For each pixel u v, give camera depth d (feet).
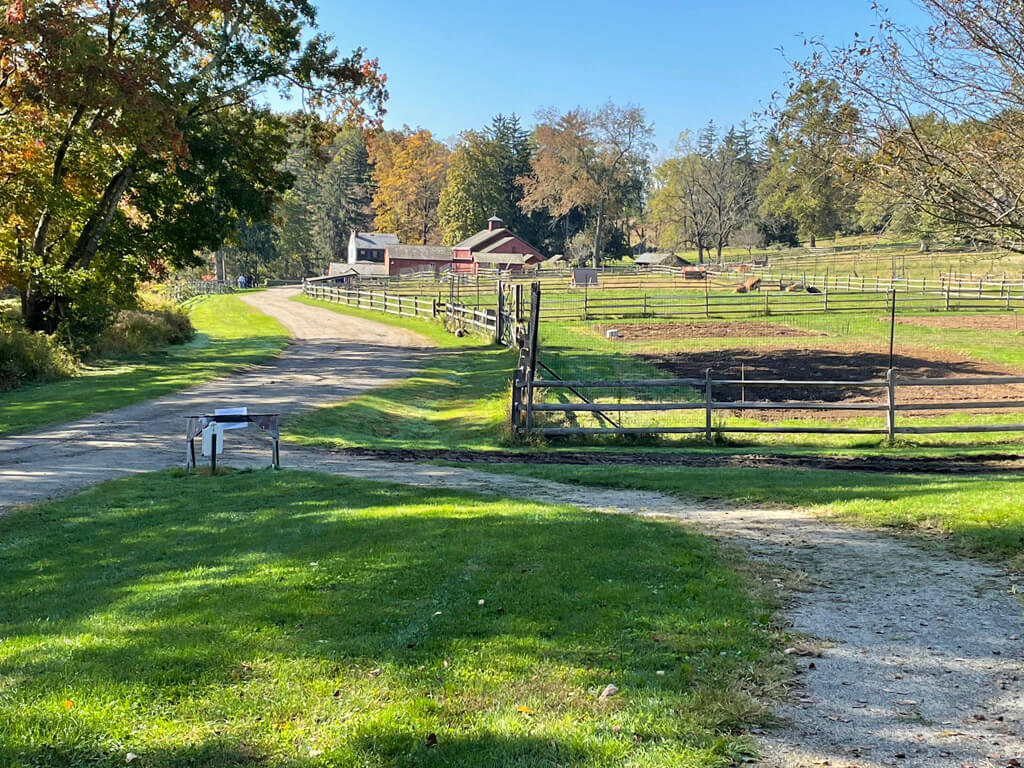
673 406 63.41
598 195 364.58
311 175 483.92
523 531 31.32
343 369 115.34
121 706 16.46
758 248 432.66
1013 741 15.21
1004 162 30.91
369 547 28.99
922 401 77.10
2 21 86.48
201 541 32.37
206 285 316.60
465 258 370.73
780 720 16.03
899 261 283.18
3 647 20.63
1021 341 119.14
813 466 53.06
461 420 78.95
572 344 125.90
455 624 20.80
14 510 39.19
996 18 29.63
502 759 14.26
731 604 22.77
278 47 113.91
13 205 99.50
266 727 15.60
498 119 457.68
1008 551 28.60
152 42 101.76
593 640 19.75
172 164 102.37
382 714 15.87
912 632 21.11
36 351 99.09
